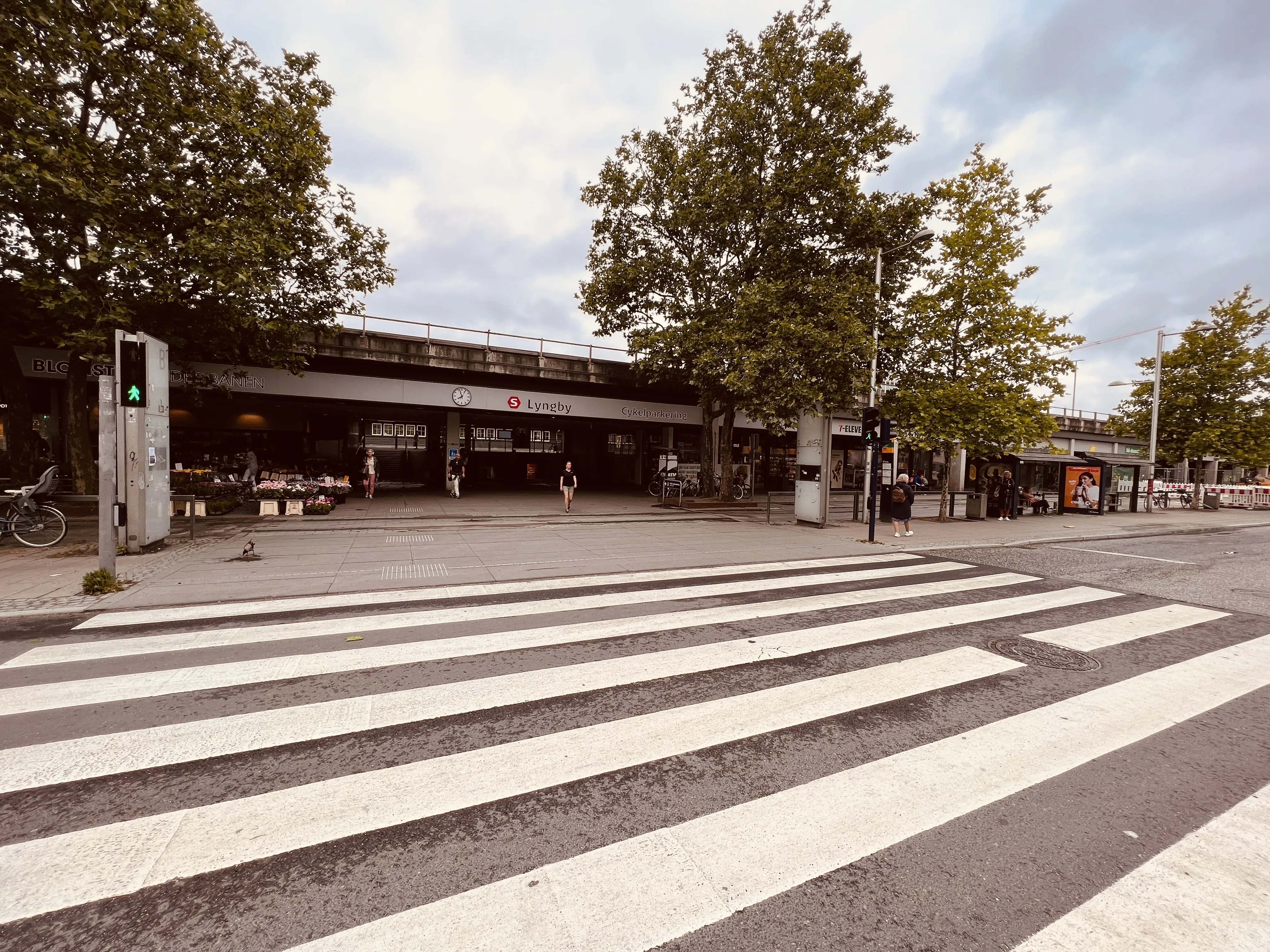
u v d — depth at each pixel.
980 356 15.55
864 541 12.44
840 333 14.07
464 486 25.72
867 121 16.02
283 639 5.27
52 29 10.01
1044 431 15.62
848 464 31.19
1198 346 25.31
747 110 15.84
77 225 10.80
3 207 10.06
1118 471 23.31
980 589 8.07
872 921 2.12
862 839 2.62
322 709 3.85
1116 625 6.42
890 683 4.50
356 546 10.30
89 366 13.96
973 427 14.92
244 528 12.36
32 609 6.14
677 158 17.05
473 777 3.07
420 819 2.70
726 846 2.55
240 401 19.89
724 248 17.38
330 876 2.31
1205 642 5.83
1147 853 2.56
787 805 2.87
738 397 17.22
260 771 3.08
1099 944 2.04
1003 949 2.01
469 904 2.17
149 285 11.32
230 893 2.21
